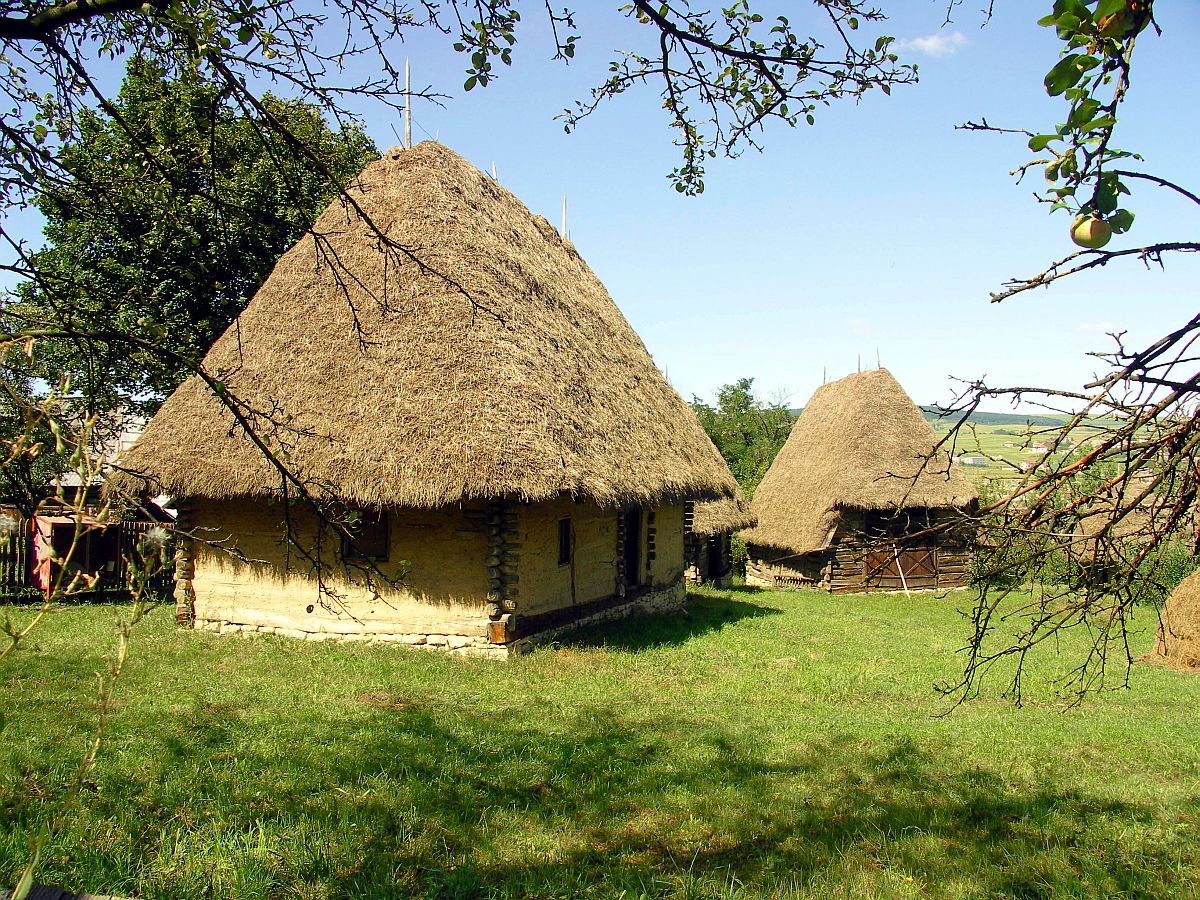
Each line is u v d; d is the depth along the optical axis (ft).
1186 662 45.96
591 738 25.66
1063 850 18.21
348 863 16.34
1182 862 17.84
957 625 59.16
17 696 27.25
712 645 45.57
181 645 38.09
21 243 12.79
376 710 27.61
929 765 24.26
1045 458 8.82
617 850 17.84
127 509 9.61
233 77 13.11
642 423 50.67
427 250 42.32
